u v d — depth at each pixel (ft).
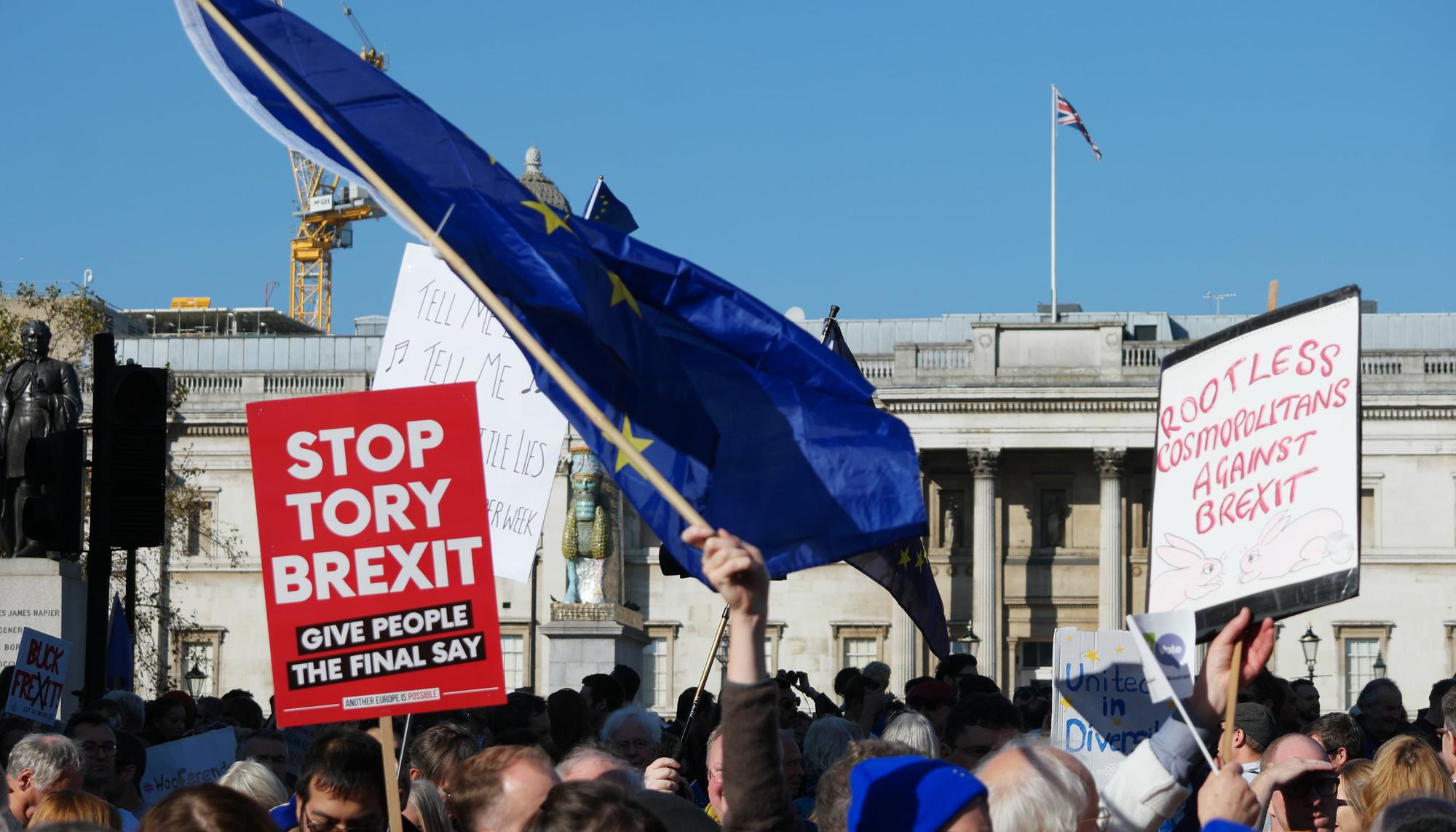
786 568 41.52
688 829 31.50
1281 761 37.01
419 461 33.88
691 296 43.55
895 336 380.99
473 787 33.83
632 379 40.29
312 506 33.83
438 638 33.71
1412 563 327.06
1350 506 31.58
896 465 42.45
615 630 190.90
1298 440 32.42
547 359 32.40
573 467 196.03
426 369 55.93
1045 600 342.03
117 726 58.08
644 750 50.60
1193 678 30.66
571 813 25.30
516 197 41.68
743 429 42.55
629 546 341.62
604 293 40.50
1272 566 32.42
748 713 26.48
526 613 333.21
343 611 33.73
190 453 320.50
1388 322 363.35
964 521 345.31
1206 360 34.17
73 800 37.27
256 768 41.45
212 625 335.88
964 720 47.73
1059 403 335.47
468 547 33.83
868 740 34.27
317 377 344.28
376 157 41.39
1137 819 32.17
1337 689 326.24
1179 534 34.12
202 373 343.67
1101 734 46.93
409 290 56.24
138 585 327.47
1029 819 29.27
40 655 66.13
